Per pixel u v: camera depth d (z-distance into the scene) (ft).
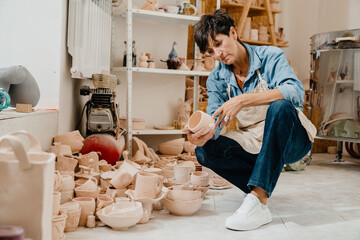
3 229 2.73
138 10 10.57
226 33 5.99
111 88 9.25
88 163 7.11
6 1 8.08
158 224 5.61
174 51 11.55
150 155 9.66
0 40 8.14
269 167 5.37
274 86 6.05
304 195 7.97
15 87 6.93
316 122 12.98
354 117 12.05
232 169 6.51
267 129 5.43
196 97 12.70
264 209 5.64
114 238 4.96
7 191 3.03
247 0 14.83
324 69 12.60
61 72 8.20
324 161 13.51
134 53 10.98
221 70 6.67
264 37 15.74
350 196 8.02
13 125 5.54
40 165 3.03
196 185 7.09
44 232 3.10
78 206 5.25
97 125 8.70
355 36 11.89
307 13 17.04
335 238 5.24
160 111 12.60
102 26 9.91
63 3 8.13
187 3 11.62
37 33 8.11
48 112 7.35
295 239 5.13
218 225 5.64
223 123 6.07
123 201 5.65
